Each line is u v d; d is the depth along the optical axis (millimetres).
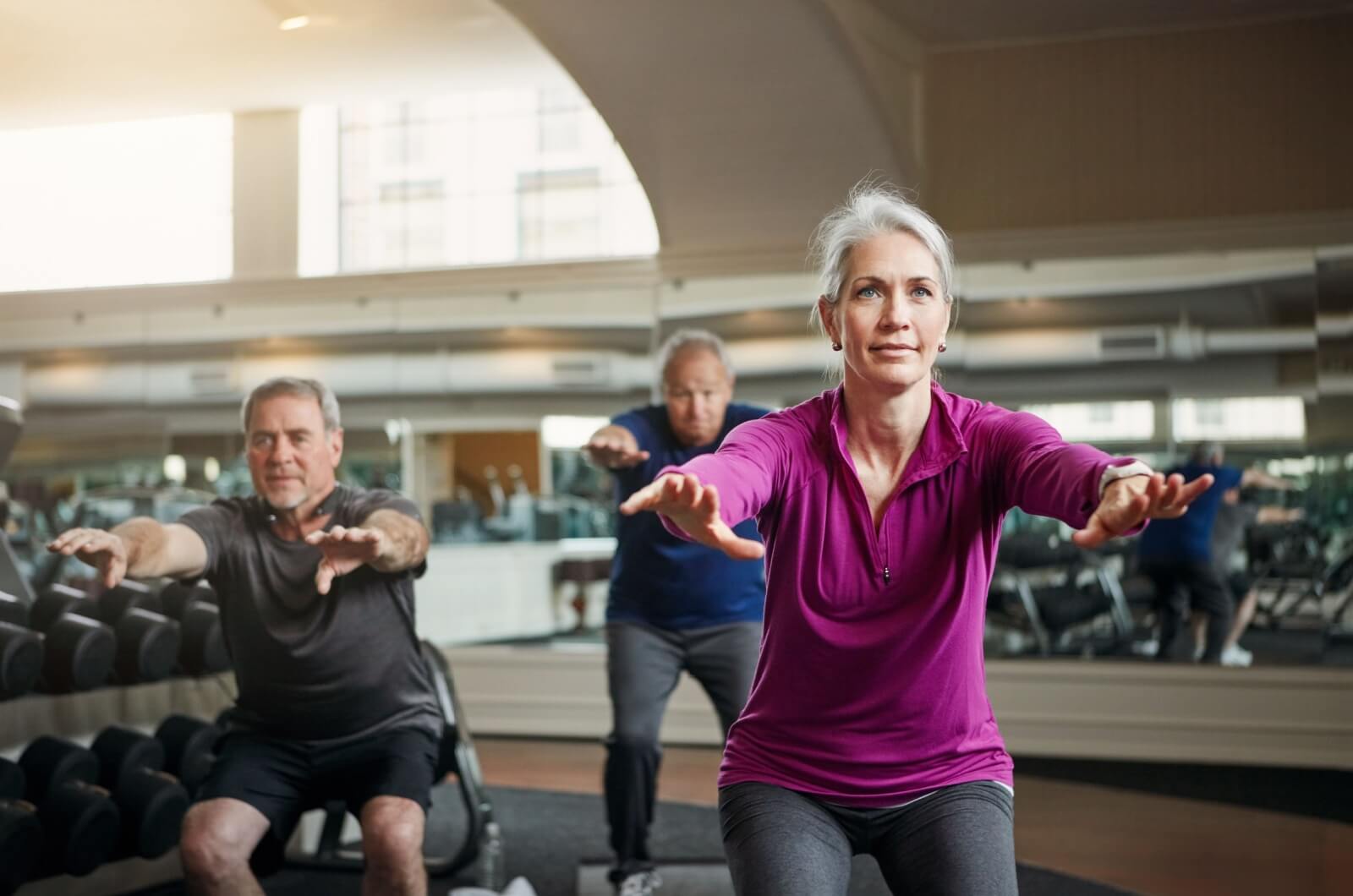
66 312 6406
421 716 2537
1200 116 5254
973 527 1455
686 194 5355
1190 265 5098
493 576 5809
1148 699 5086
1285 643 4953
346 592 2445
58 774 2873
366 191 6312
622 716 3105
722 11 4410
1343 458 4906
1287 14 5129
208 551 2426
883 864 1489
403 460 5918
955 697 1461
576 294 5730
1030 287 5254
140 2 5008
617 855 3174
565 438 5762
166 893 3232
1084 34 5359
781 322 5426
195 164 6531
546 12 4520
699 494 1209
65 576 6180
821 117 4918
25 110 6371
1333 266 4957
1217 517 5016
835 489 1456
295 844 3641
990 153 5465
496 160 6137
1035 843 3785
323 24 5227
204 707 3578
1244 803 4320
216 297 6219
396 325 5961
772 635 1493
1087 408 5160
